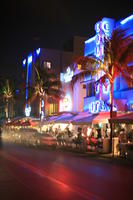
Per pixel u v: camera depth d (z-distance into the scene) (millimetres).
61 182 9938
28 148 27656
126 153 18719
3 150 23984
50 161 16531
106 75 22703
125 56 21891
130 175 11930
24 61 63219
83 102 36969
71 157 19641
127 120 17672
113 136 23672
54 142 27234
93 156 20406
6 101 65875
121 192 8500
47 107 48188
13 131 39938
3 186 9164
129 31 27641
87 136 25281
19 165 14250
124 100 26547
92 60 23141
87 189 8859
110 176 11570
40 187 9039
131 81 22859
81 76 24188
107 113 23781
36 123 35281
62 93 41781
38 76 41500
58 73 51719
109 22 29906
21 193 8180
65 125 36469
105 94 28953
